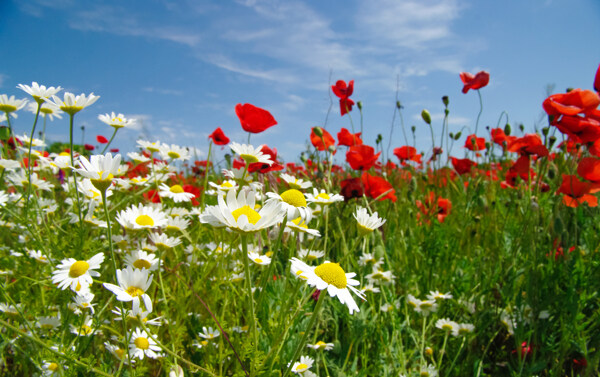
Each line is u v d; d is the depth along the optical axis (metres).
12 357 0.48
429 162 1.37
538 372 0.56
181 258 0.63
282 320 0.37
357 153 0.81
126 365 0.41
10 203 0.59
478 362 0.54
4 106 0.54
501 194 1.09
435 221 0.85
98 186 0.31
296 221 0.44
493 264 0.71
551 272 0.61
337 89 0.93
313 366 0.48
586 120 0.62
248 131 0.67
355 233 0.72
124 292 0.31
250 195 0.34
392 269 0.70
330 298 0.58
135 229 0.46
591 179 0.65
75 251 0.47
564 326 0.53
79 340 0.41
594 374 0.51
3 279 0.55
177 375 0.36
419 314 0.64
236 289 0.53
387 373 0.51
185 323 0.51
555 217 0.63
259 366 0.35
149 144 0.69
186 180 1.33
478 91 0.94
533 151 0.75
